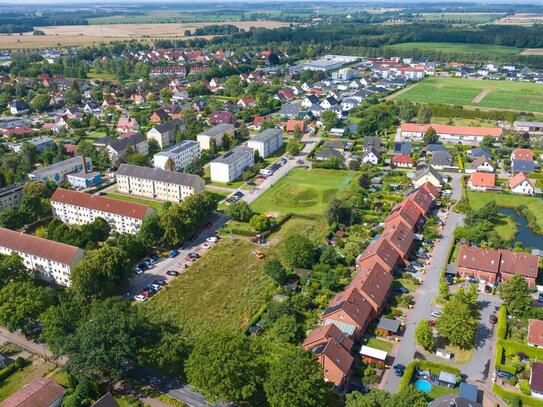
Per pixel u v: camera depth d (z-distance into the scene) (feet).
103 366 374.02
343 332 426.92
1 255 527.40
